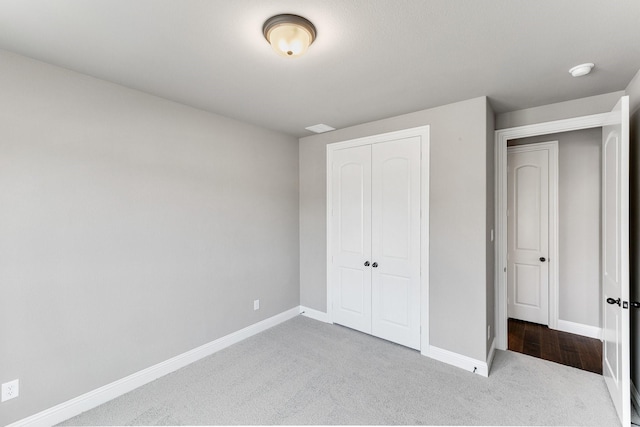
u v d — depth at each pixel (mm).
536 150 3533
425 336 2828
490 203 2691
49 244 1928
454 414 2004
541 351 2914
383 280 3154
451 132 2658
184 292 2666
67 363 2000
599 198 3184
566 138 3350
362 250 3330
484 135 2480
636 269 2141
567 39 1658
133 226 2332
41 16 1444
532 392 2238
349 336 3252
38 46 1725
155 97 2467
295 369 2584
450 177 2666
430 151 2787
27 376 1844
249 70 2029
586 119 2502
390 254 3096
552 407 2068
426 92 2400
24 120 1833
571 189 3334
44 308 1908
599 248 3184
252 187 3291
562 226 3391
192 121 2730
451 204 2660
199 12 1425
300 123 3262
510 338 3211
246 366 2641
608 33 1598
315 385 2346
